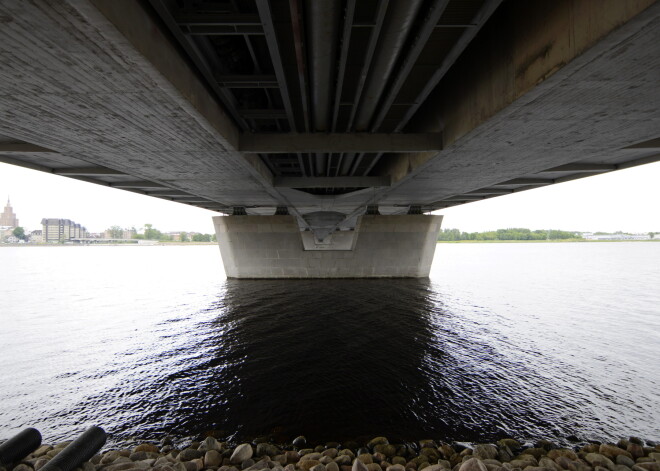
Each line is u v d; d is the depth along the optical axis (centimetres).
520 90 876
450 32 892
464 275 6625
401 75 1010
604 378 1598
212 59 991
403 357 1877
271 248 4578
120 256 15162
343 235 6397
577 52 672
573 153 1505
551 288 4944
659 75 756
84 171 2152
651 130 1178
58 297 4303
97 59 680
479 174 2042
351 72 1129
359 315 2839
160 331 2525
